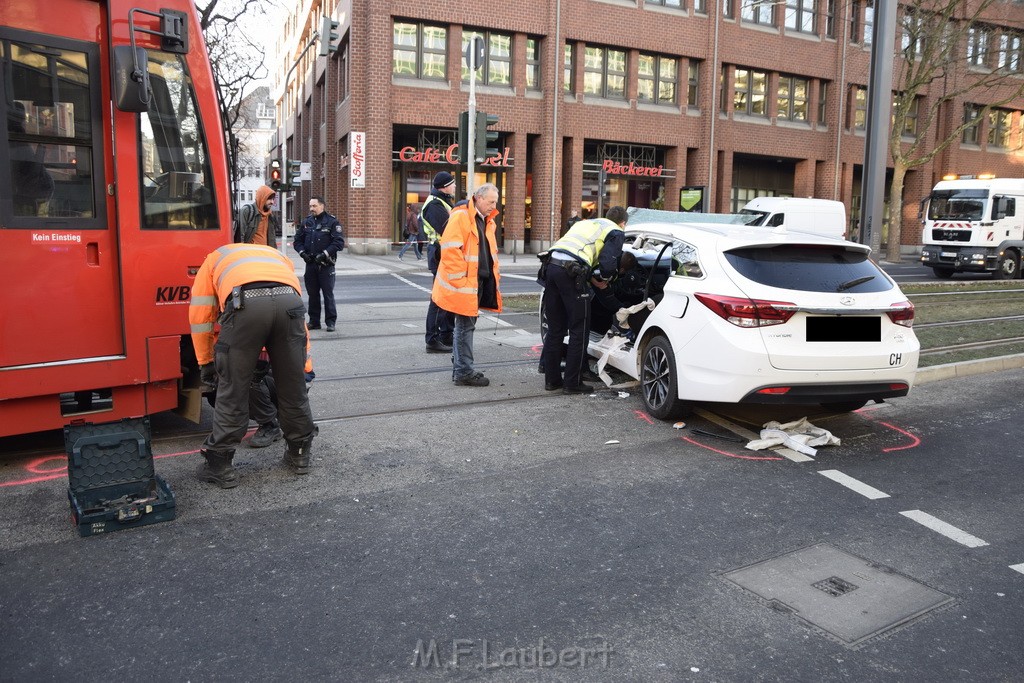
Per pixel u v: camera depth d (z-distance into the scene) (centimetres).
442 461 535
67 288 496
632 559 391
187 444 565
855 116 3597
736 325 562
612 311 763
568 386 727
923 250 2322
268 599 345
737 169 3534
